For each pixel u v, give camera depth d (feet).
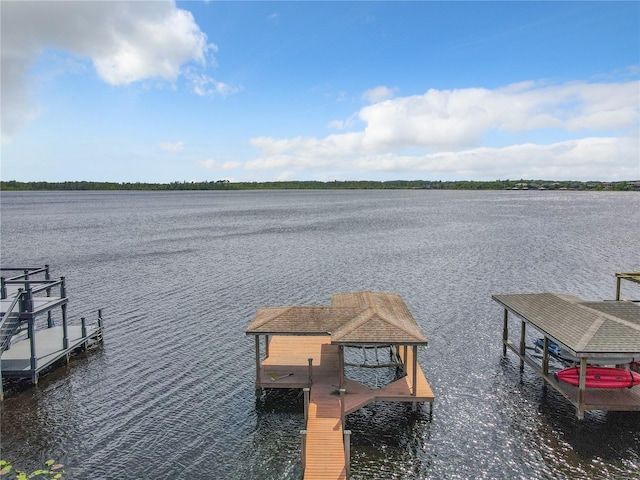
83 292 134.82
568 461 57.41
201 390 75.87
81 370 83.15
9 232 276.41
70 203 631.56
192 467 56.39
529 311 79.66
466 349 92.43
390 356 90.79
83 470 55.77
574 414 68.28
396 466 56.80
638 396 66.69
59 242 234.38
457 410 69.97
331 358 82.07
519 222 329.31
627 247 210.59
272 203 649.61
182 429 64.64
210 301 125.80
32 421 66.44
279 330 71.26
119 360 87.35
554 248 209.46
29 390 75.66
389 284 143.84
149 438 62.39
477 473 55.36
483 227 298.35
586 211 431.84
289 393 75.41
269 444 61.21
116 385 77.41
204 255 196.75
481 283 144.46
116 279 151.43
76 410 69.51
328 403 66.90
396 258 187.52
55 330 96.63
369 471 55.77
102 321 104.17
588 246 214.28
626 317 73.87
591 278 150.61
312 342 89.35
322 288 139.64
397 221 347.77
